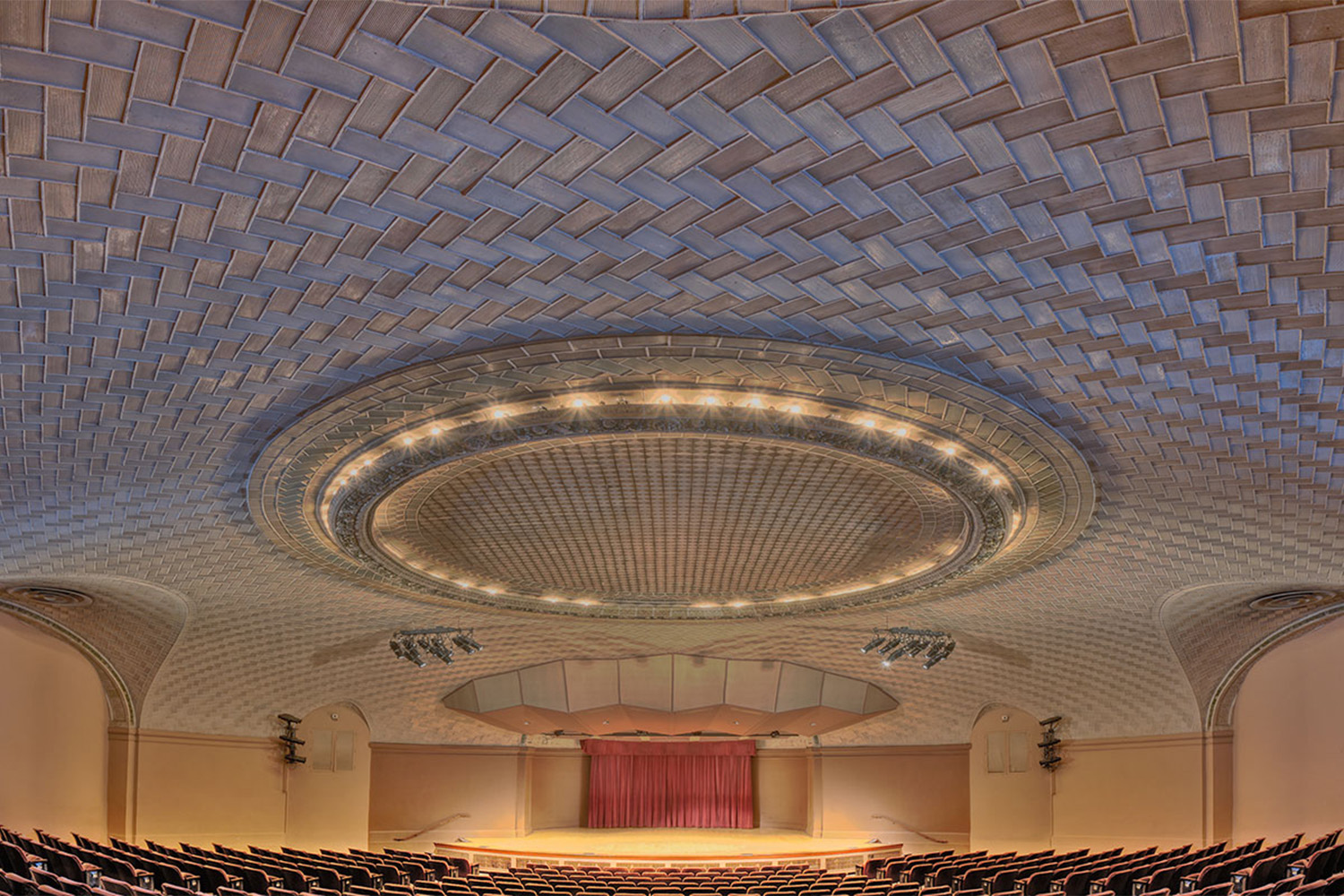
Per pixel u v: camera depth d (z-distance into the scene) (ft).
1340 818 56.24
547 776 84.23
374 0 13.82
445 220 19.85
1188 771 62.39
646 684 71.10
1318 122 16.02
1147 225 19.72
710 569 54.65
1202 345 25.54
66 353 25.77
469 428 32.91
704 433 32.71
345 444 33.78
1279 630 55.88
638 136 16.98
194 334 25.16
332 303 23.75
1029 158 17.44
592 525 47.32
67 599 50.67
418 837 73.26
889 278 22.43
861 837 75.66
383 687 69.51
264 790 65.77
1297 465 33.32
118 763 58.95
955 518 42.39
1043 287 22.74
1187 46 14.38
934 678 70.08
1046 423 31.53
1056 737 68.64
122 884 27.32
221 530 41.91
